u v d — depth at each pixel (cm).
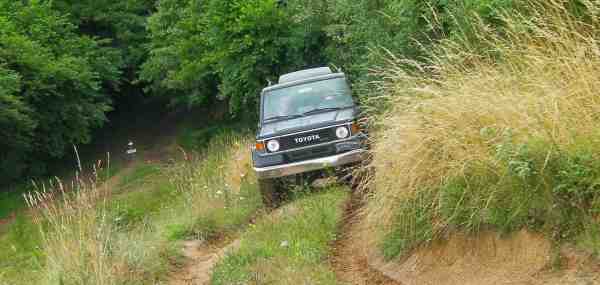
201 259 931
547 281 551
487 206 614
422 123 687
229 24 1953
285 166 1064
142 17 3525
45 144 2809
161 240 977
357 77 1418
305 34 1898
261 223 959
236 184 1338
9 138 2564
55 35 2983
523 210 595
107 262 817
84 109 2938
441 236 669
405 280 673
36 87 2659
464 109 659
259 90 1992
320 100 1162
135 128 3562
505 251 605
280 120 1152
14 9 2938
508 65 721
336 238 844
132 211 1539
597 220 548
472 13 899
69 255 802
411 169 681
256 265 778
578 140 580
